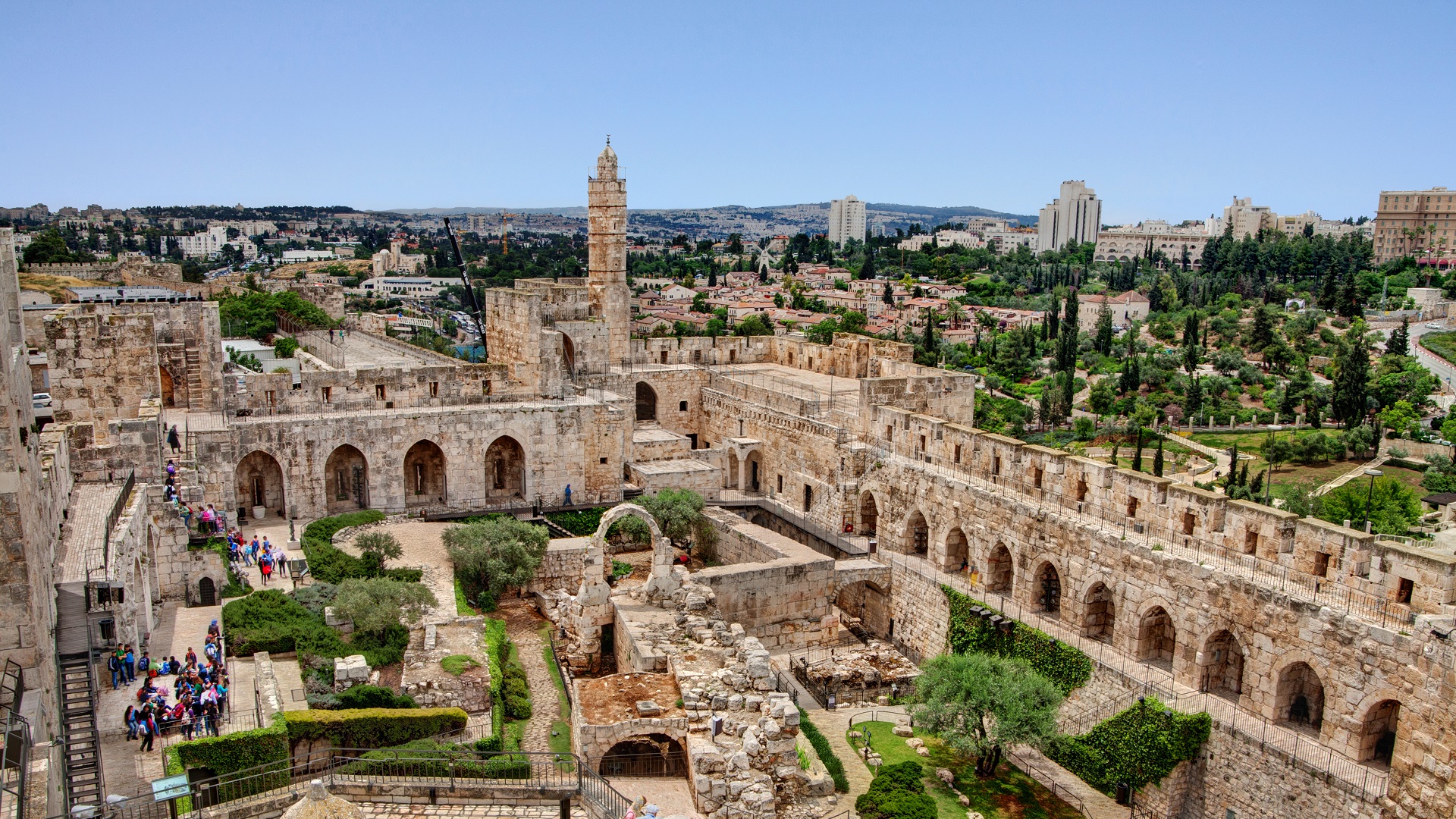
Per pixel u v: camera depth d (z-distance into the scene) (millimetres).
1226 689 51938
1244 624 49125
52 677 38000
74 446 57031
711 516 81062
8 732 28938
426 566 67688
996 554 65500
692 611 57750
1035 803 51531
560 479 83625
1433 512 120562
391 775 39906
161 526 57094
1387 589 44938
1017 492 65188
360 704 48156
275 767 40188
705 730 45469
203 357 79750
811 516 84125
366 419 76000
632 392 95188
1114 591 56156
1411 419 173125
